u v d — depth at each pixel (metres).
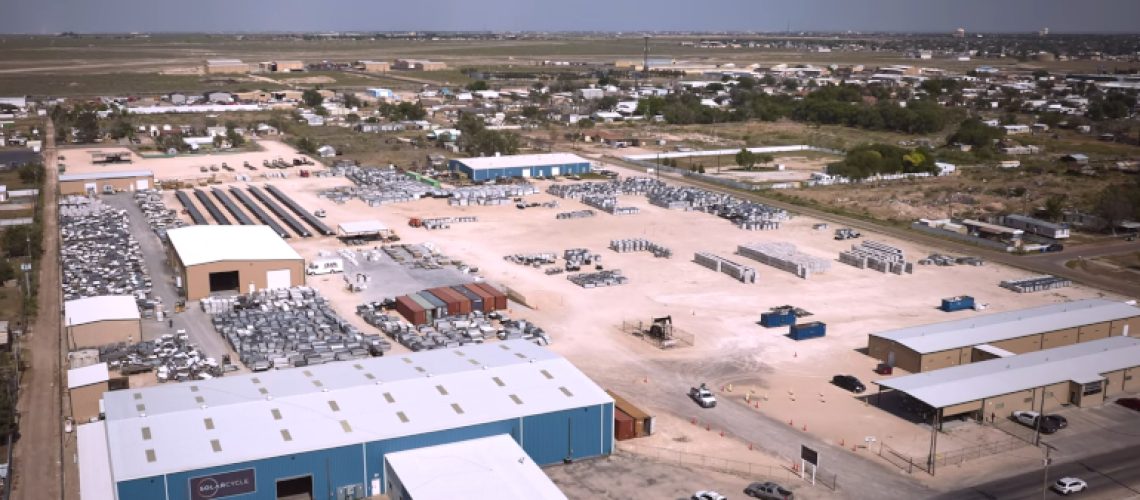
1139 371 73.56
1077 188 166.62
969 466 60.00
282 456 52.47
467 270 107.88
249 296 95.62
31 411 67.31
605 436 61.56
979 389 67.62
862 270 111.69
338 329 85.44
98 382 66.00
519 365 66.00
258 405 58.00
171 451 52.00
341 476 54.28
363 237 123.88
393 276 105.62
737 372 77.56
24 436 63.00
